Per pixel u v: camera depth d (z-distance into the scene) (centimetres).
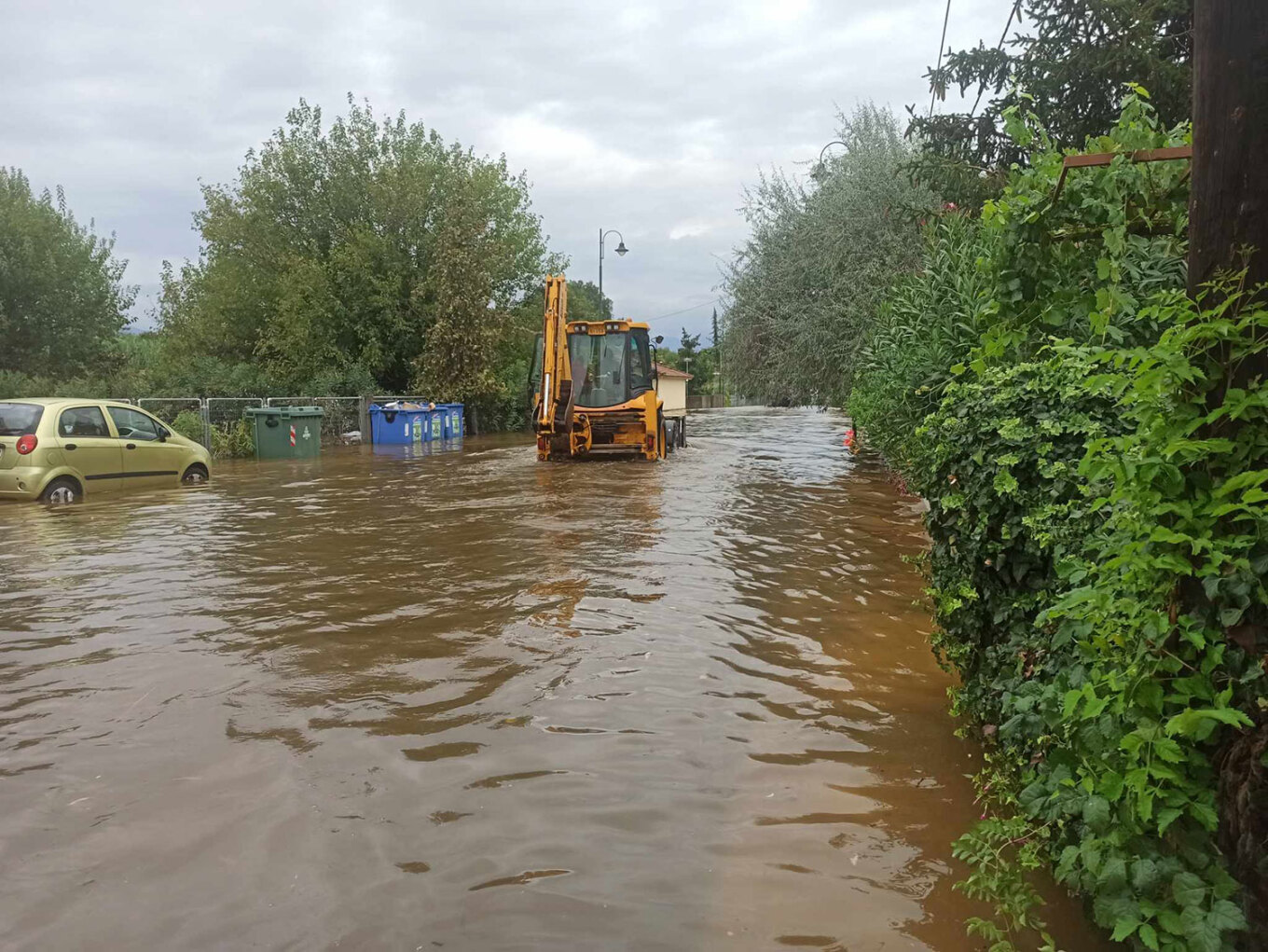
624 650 528
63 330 2495
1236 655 214
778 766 371
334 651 528
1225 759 210
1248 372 215
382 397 2884
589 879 286
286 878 286
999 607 370
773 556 813
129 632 570
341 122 3422
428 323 3381
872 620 593
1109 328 379
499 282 3709
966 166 993
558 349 1872
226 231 3288
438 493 1335
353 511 1139
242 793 345
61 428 1269
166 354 3206
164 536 943
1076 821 257
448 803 338
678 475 1594
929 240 980
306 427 2148
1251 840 199
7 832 316
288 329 2995
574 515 1088
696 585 696
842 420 4550
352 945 252
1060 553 313
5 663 507
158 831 316
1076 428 335
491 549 852
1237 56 214
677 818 327
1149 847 223
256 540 917
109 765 372
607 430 1938
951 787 353
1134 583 236
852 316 1564
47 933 257
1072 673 265
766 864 296
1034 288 432
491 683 470
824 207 1712
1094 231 409
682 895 278
